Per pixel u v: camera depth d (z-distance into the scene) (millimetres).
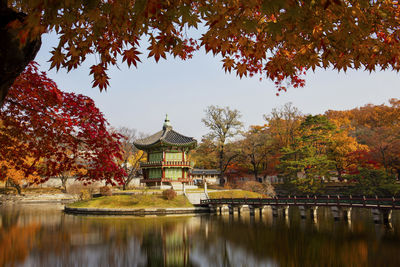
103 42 4023
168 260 14594
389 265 13000
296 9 3174
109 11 3537
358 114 76750
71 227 23734
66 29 3738
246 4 3330
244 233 21312
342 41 4430
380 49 4973
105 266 13375
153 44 3951
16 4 3805
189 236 20422
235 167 58812
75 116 6312
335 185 49094
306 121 49625
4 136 6375
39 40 3582
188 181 43969
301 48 4824
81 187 48406
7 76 3303
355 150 49062
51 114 6117
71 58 4082
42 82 5680
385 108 67375
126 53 3859
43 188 57844
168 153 44375
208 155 58688
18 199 50000
